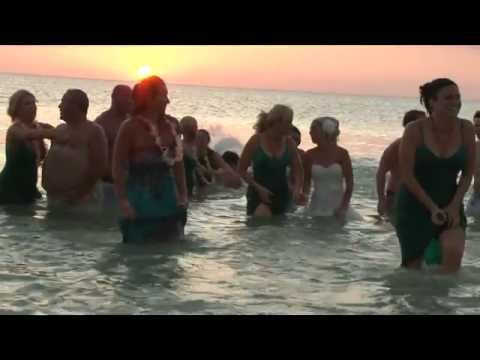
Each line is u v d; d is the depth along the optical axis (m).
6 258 5.46
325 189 8.09
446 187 5.36
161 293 4.52
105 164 7.63
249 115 41.03
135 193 6.15
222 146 17.17
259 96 127.31
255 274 5.12
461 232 5.32
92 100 50.78
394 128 33.12
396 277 5.09
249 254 5.84
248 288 4.70
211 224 7.32
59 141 7.65
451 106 5.20
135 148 6.13
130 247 5.98
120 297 4.39
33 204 8.06
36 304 4.19
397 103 116.00
